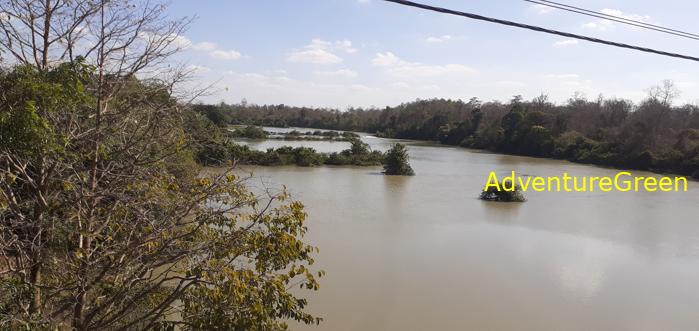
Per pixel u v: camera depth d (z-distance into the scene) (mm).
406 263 12070
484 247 13797
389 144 59438
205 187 5527
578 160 41906
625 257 13242
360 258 12320
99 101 4609
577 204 21344
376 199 20969
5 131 3764
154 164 5262
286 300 4992
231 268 5117
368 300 9742
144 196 4965
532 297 10211
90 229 4887
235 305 4727
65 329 4957
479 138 56594
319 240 13836
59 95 3932
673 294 10617
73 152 4855
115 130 4820
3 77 4023
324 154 36062
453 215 18078
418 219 17094
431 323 8859
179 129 5418
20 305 4223
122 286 4785
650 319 9328
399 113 82125
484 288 10625
